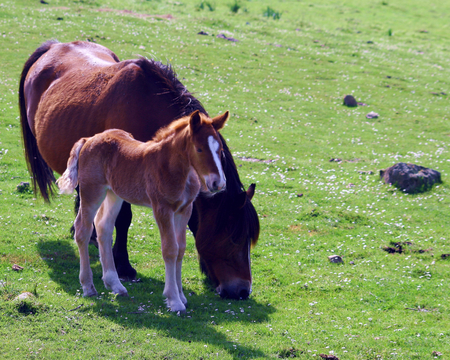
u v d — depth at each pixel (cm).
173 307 592
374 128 1919
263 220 1082
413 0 5038
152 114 714
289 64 2652
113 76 774
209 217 657
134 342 509
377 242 990
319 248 950
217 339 535
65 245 831
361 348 547
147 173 576
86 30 2517
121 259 728
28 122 964
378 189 1316
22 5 2842
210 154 514
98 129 757
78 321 542
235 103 1980
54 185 1040
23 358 462
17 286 621
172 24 3002
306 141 1717
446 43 3638
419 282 793
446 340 578
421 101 2292
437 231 1062
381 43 3456
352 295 736
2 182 1127
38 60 982
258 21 3575
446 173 1430
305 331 585
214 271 677
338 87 2386
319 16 4175
